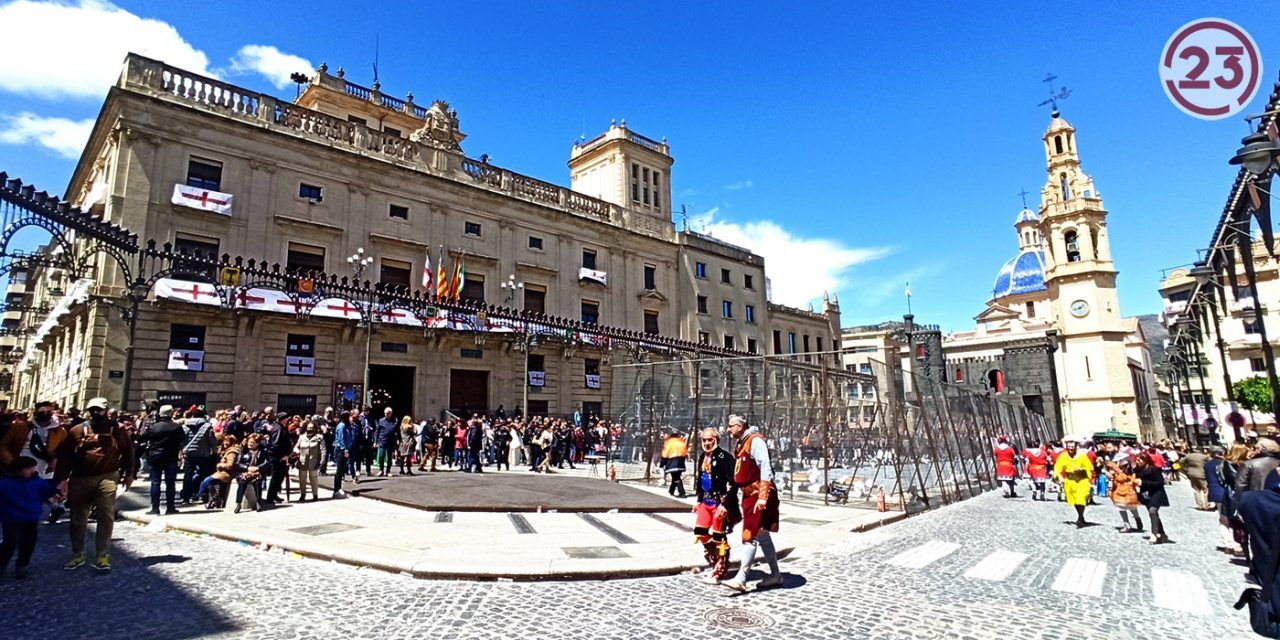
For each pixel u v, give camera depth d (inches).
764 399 710.5
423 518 429.1
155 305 859.4
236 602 243.1
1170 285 2144.4
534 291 1368.1
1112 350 2015.3
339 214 1087.0
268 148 1022.4
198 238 936.9
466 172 1290.6
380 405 1063.6
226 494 470.9
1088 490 513.3
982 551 385.7
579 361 1349.7
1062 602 269.7
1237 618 251.0
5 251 532.1
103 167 988.6
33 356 1401.3
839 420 709.9
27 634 204.7
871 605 257.8
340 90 1391.5
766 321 1925.4
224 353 917.2
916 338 1696.6
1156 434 2400.3
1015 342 2096.5
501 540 358.0
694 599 261.6
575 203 1485.0
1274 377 519.8
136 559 309.9
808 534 423.8
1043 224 2247.8
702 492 303.3
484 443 919.0
